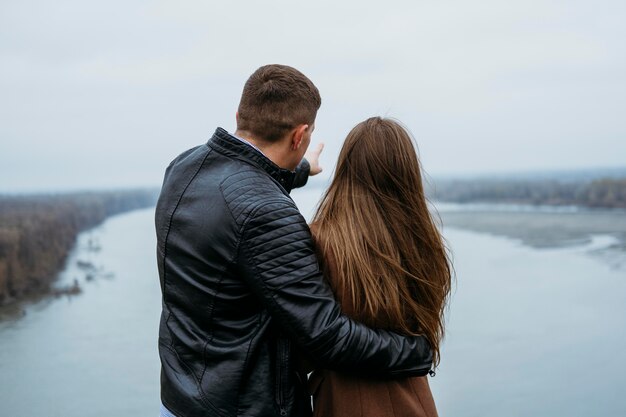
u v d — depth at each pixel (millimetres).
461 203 106562
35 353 16234
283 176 2086
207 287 1955
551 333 23500
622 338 22109
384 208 2072
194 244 1967
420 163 2150
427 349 2045
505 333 23766
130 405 12664
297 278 1877
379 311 1979
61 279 28906
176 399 1978
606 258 43031
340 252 2023
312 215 2240
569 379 18109
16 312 21828
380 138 2104
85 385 13742
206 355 1956
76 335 18625
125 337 18781
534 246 51375
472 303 29812
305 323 1848
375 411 2020
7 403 12102
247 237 1895
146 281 29703
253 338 1945
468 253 48469
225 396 1921
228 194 1945
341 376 2047
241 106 2084
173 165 2164
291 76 2031
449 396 17062
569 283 34031
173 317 2043
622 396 16359
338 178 2174
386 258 1995
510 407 16016
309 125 2080
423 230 2086
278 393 1974
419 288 2070
